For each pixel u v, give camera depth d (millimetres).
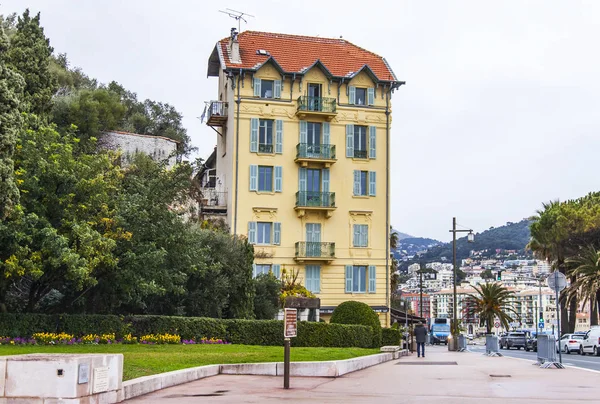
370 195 51594
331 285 50438
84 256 26047
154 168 31812
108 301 30188
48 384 10680
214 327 30578
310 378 17938
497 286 90938
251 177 49750
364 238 51281
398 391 14688
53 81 36281
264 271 49375
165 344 27641
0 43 25328
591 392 14727
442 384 16500
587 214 62562
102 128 50719
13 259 24469
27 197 26188
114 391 11945
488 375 19688
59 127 47781
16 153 26828
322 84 51562
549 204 70062
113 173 30297
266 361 19969
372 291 50938
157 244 29812
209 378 16891
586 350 46500
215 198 51844
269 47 52531
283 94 50812
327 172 51000
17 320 25672
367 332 36031
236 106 49906
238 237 41719
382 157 52062
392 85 52438
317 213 50656
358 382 16891
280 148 50375
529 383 16953
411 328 54375
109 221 27797
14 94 24156
